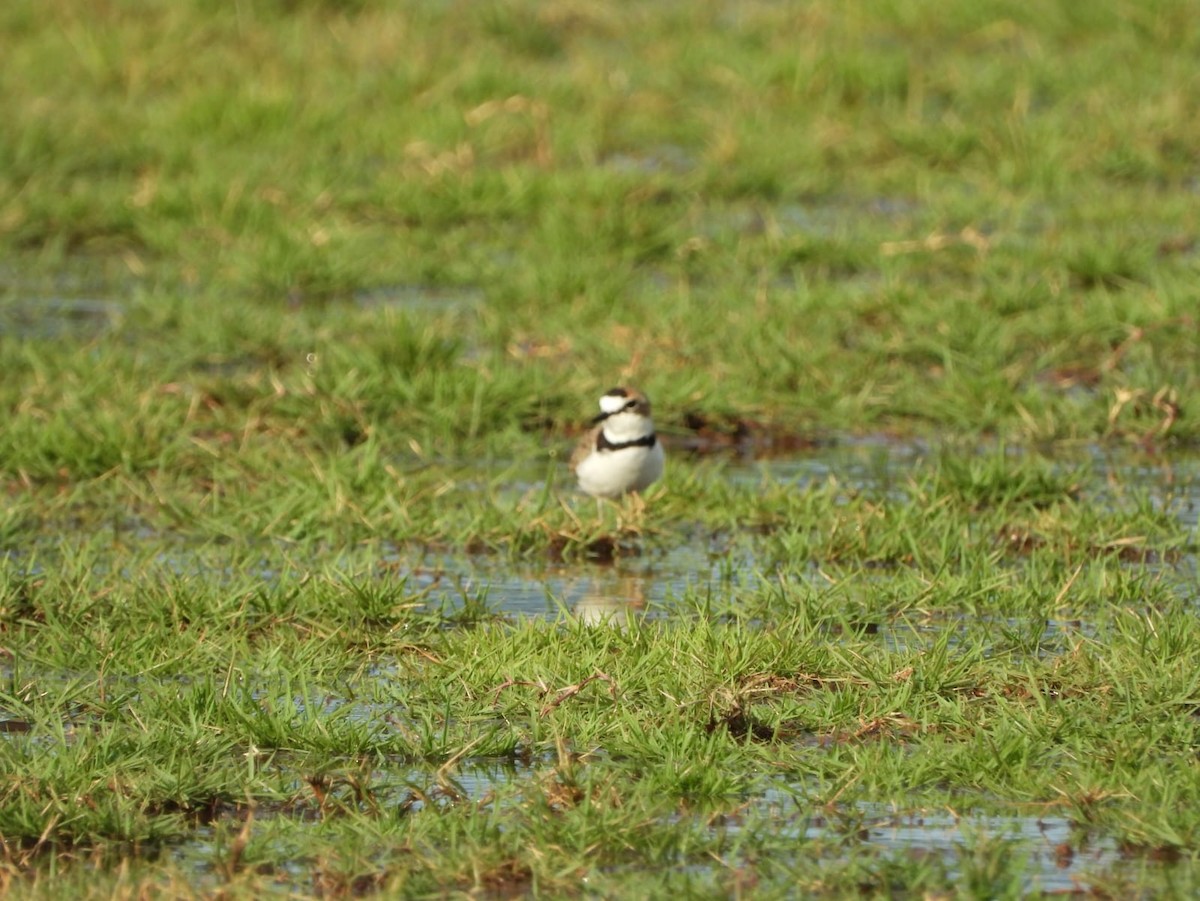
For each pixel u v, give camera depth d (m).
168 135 31.61
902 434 21.25
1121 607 15.25
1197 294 23.75
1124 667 13.63
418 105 32.97
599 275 25.45
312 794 12.26
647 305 24.33
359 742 12.92
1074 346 23.11
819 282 25.16
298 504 18.09
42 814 11.69
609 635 14.43
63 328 24.20
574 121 32.03
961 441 20.89
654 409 21.27
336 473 18.52
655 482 18.39
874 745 12.83
